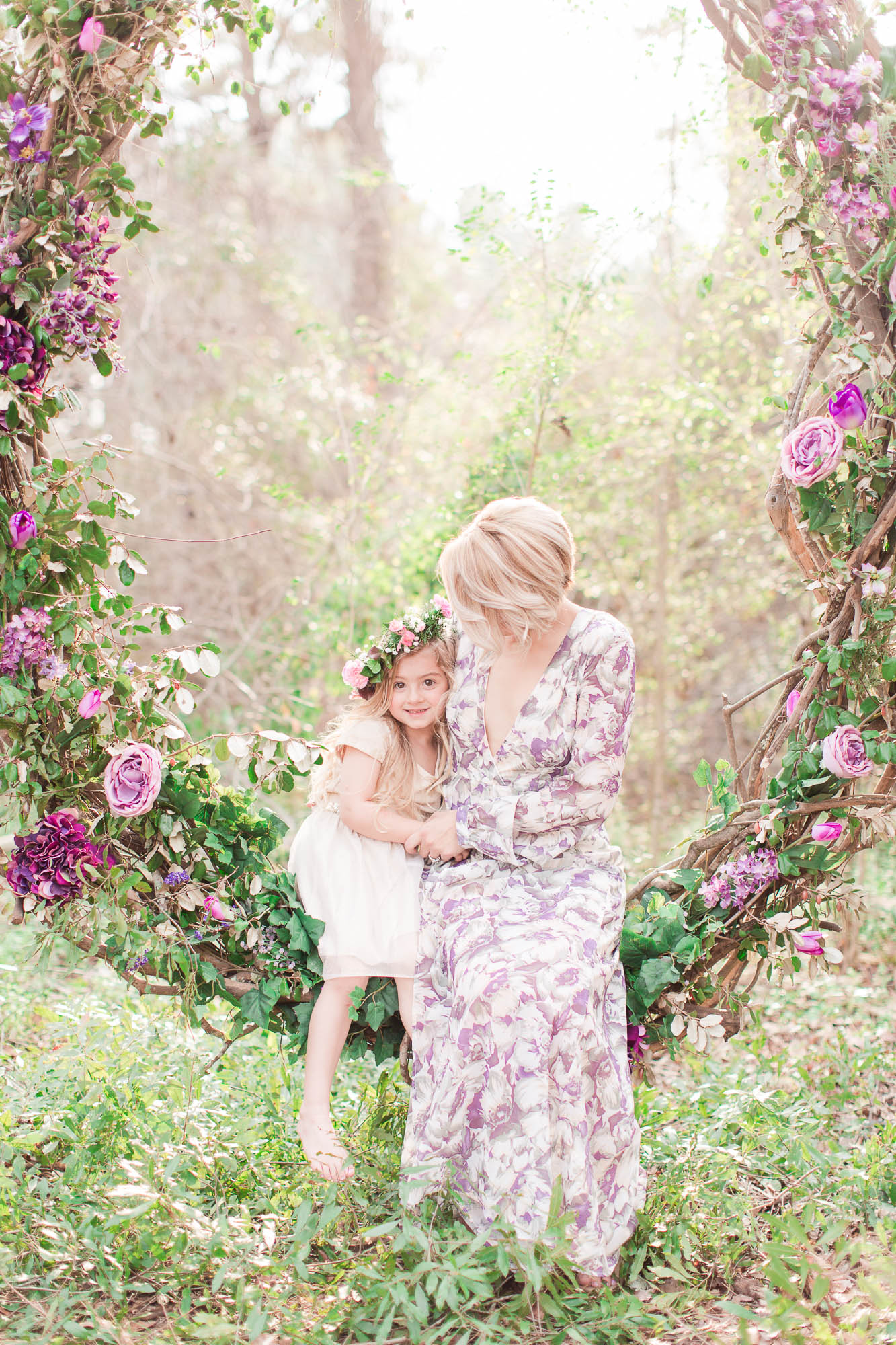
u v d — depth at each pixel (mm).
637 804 7500
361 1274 2033
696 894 2529
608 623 2410
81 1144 2418
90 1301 2061
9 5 2168
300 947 2414
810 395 2629
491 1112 2125
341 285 10219
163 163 7492
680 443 5449
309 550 6961
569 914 2324
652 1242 2271
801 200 2389
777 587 5879
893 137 2268
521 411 4652
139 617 2453
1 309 2266
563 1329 1960
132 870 2430
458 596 2402
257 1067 3020
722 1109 2816
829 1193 2463
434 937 2396
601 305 4824
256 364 7770
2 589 2314
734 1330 2027
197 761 2463
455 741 2502
